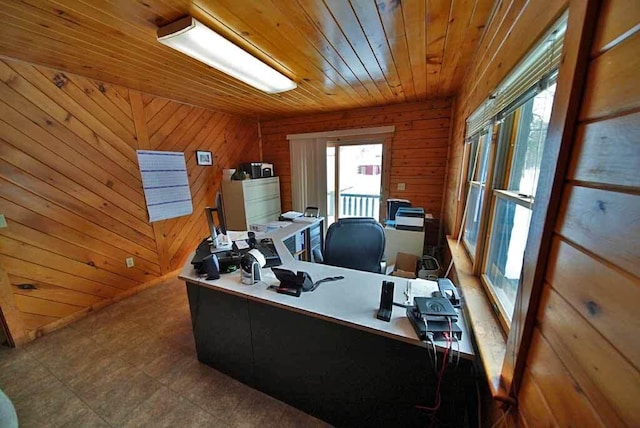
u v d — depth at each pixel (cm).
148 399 159
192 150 346
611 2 45
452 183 294
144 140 289
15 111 199
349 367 127
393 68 218
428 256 297
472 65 200
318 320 130
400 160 370
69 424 144
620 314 40
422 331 105
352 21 144
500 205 139
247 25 147
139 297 285
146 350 201
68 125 229
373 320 118
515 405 77
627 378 39
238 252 195
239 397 159
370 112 375
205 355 182
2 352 201
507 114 121
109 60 197
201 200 364
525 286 72
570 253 54
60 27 147
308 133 420
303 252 293
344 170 435
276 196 450
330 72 226
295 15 138
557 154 58
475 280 156
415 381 114
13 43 167
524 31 93
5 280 201
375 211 445
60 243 230
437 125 341
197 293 170
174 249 334
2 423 102
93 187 250
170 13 135
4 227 199
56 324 229
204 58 179
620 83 42
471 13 139
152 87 266
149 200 299
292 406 152
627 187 40
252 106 355
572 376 51
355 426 134
